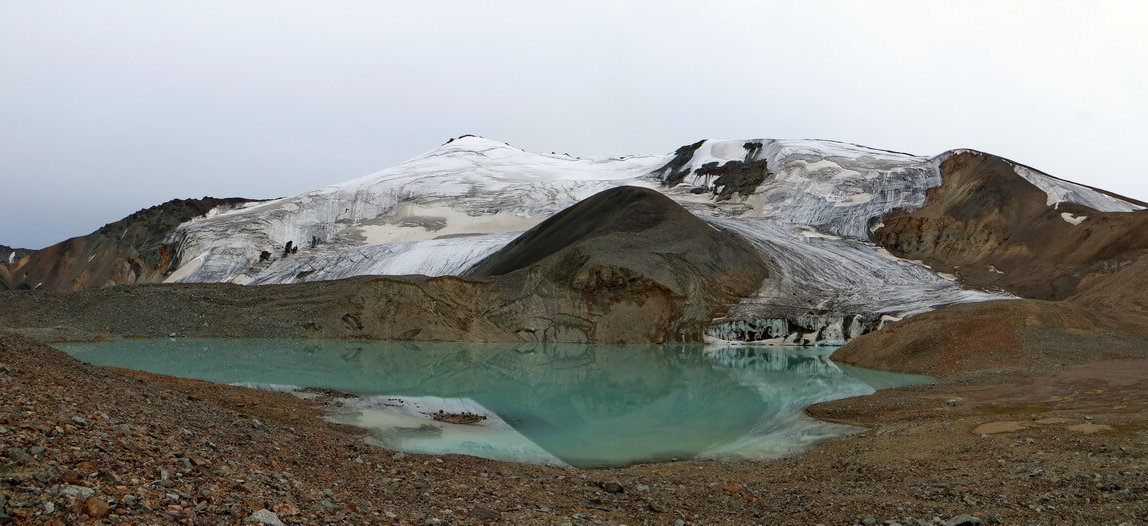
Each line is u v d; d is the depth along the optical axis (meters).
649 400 25.97
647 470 14.05
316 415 18.33
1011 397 20.14
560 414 22.56
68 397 9.03
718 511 9.58
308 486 7.79
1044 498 8.90
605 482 11.13
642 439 18.39
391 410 20.83
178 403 12.58
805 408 22.09
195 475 6.93
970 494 9.46
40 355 13.48
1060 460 11.09
